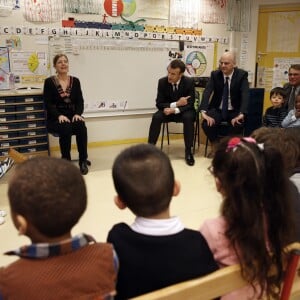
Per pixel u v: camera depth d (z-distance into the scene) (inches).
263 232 42.4
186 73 222.2
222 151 45.6
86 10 188.4
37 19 178.9
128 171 41.1
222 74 176.9
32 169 34.1
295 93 154.0
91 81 197.5
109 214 114.4
